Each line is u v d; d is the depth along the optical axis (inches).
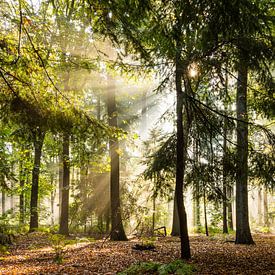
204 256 376.8
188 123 340.8
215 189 337.7
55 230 794.2
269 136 314.5
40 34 251.8
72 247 502.6
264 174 309.6
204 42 265.4
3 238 537.0
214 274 285.4
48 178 1061.8
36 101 257.8
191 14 213.9
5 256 433.4
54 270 333.4
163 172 378.9
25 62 237.8
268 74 292.4
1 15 222.4
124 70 322.7
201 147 340.2
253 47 274.4
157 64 310.0
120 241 587.2
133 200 652.7
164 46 233.6
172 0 211.8
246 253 401.4
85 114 281.6
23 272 327.0
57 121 267.9
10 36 237.6
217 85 314.8
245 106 450.0
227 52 296.4
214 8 212.7
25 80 251.9
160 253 414.3
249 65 286.8
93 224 836.0
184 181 361.4
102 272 319.0
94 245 518.6
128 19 194.2
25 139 292.0
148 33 229.5
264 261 346.3
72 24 333.1
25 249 499.5
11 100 253.0
